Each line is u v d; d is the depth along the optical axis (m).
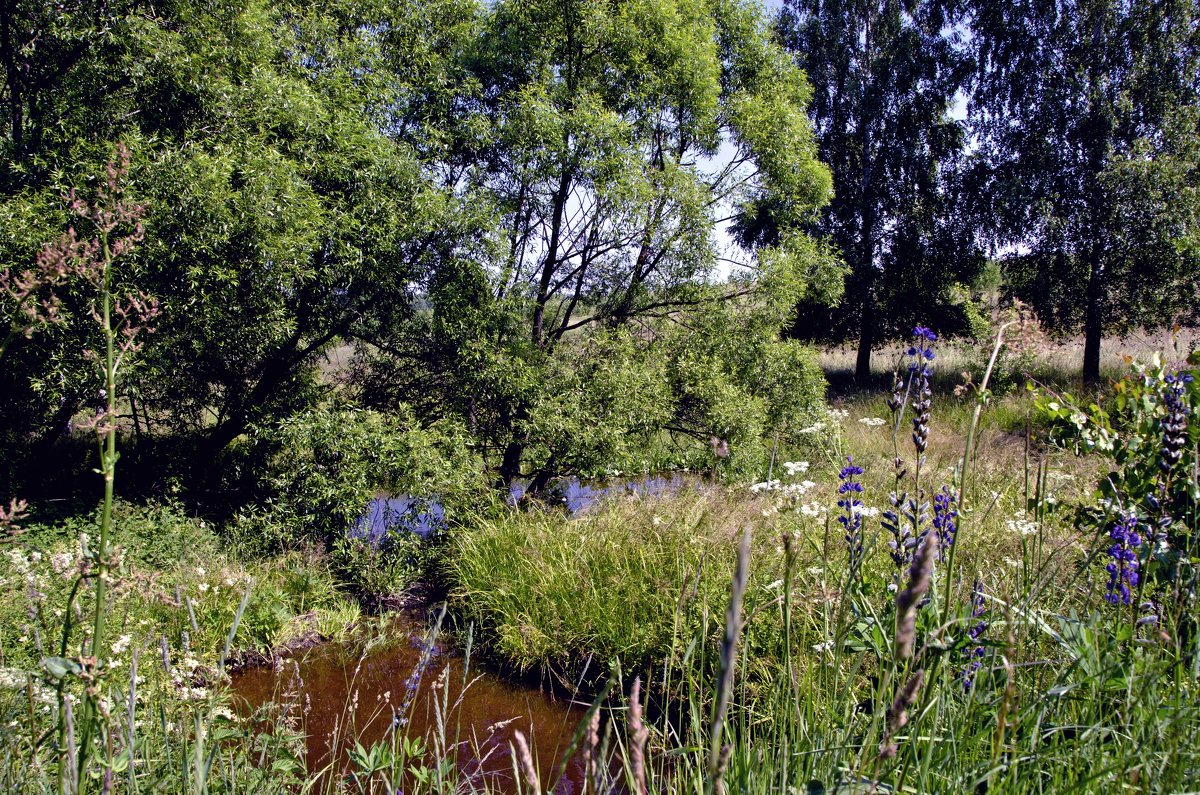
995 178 20.44
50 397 7.44
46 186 7.51
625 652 5.69
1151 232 17.34
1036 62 19.67
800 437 10.52
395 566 8.14
